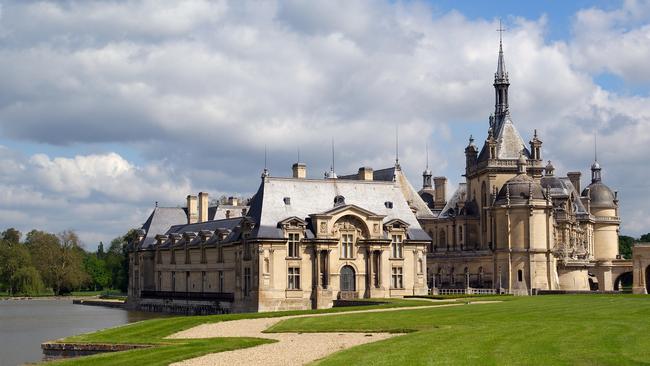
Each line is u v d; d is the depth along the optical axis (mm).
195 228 179750
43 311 185250
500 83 196125
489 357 53656
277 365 56781
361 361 54094
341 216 148000
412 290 153625
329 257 146000
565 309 95062
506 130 192750
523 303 110938
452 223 199875
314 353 62500
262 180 150625
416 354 56062
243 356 61875
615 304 103125
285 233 144125
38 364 61625
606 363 50469
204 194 192875
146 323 93938
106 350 77000
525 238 168500
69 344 80188
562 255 179750
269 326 88062
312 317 97062
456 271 187375
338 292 146750
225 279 156000
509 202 170125
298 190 151500
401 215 158250
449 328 75000
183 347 68188
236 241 150125
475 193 198000
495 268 172625
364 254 150250
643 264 181250
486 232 189375
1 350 99625
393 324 83000
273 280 142500
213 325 91375
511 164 188000
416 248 155125
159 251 186625
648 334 64750
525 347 57969
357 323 85875
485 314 90188
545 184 193000
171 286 180125
